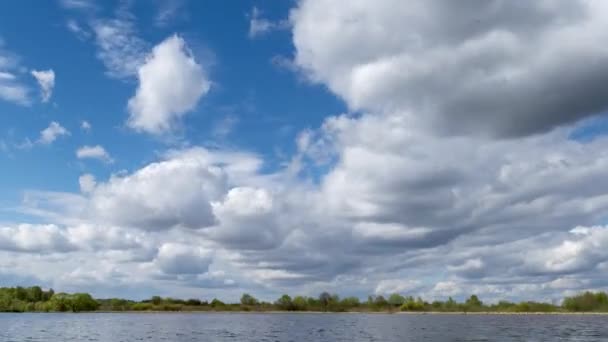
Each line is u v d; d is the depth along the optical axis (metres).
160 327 145.88
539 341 91.06
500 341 92.31
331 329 137.12
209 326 153.12
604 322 163.62
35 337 105.62
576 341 90.00
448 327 143.88
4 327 139.88
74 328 138.00
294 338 103.75
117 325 156.00
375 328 141.25
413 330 129.88
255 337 106.56
